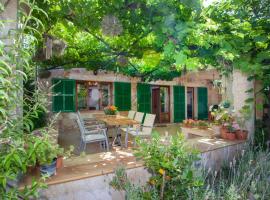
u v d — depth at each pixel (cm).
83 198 279
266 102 461
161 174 265
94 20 380
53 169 277
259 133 454
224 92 792
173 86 1225
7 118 167
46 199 254
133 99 1098
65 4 355
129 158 372
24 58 181
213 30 331
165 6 316
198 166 326
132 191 251
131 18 360
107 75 1012
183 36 317
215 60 422
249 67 362
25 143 186
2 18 225
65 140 701
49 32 463
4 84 162
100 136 533
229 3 353
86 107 977
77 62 665
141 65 859
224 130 482
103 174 295
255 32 357
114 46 520
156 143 276
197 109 1311
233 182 265
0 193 170
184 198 252
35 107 198
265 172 294
